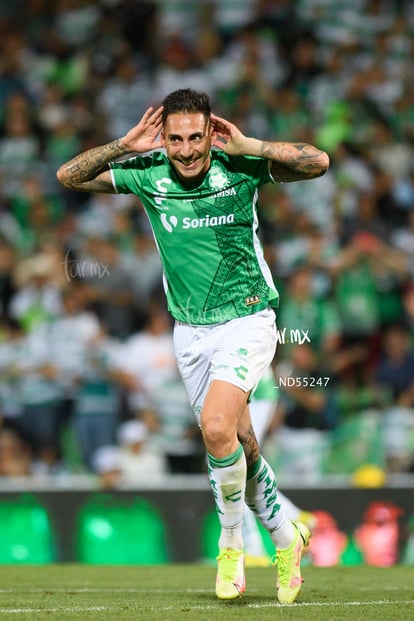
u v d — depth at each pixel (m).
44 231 39.69
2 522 26.38
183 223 15.46
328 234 37.78
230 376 14.89
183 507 26.34
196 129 14.88
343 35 50.19
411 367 32.88
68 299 33.34
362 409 30.72
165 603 15.53
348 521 26.17
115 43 49.88
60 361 32.41
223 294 15.51
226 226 15.42
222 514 15.09
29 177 42.88
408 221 39.62
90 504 26.31
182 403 31.95
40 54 49.28
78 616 13.86
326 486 26.27
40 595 17.27
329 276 35.59
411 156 43.50
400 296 35.94
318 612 14.37
